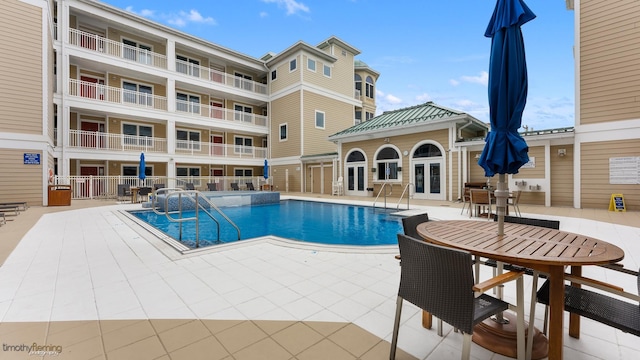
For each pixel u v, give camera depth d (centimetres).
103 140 1528
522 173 1075
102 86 1434
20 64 970
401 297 182
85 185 1409
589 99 928
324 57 2041
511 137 211
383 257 405
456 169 1207
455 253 149
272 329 212
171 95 1664
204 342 195
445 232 238
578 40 946
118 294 274
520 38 217
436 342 198
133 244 478
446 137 1238
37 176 1005
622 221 682
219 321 223
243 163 1983
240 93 1995
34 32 997
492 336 195
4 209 816
